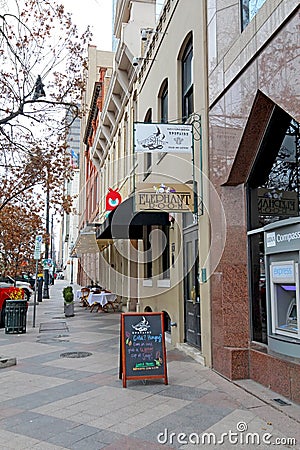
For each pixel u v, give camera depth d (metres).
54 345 10.55
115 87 18.61
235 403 5.68
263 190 6.96
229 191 7.46
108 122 22.39
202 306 8.06
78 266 49.75
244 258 7.26
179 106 10.09
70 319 16.62
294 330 5.55
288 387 5.77
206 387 6.46
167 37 11.10
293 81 5.33
